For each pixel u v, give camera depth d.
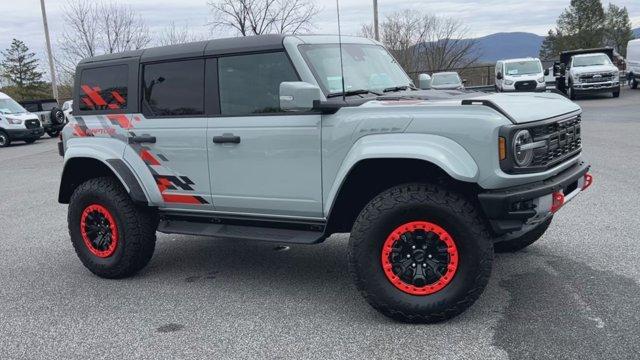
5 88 74.31
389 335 4.01
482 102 3.89
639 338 3.72
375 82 5.05
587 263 5.16
